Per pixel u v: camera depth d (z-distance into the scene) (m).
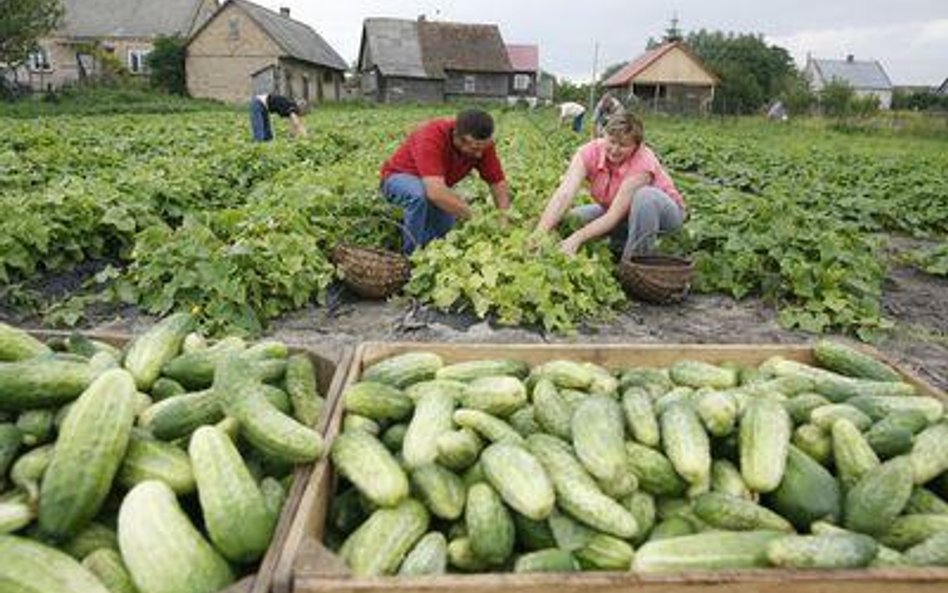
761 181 19.88
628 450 3.35
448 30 96.25
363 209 10.91
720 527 3.07
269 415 3.20
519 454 3.17
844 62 150.88
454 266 8.03
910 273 11.33
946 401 4.00
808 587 2.64
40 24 61.84
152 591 2.61
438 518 3.16
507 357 4.42
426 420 3.50
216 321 7.16
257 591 2.47
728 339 7.80
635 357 4.52
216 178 14.20
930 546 2.90
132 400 3.12
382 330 7.63
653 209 8.59
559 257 8.16
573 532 2.98
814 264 8.78
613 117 8.77
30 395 3.24
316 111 63.00
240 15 75.94
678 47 86.88
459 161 9.32
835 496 3.20
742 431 3.43
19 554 2.54
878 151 37.47
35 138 20.95
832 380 4.16
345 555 2.87
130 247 9.99
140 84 76.94
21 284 8.36
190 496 3.06
